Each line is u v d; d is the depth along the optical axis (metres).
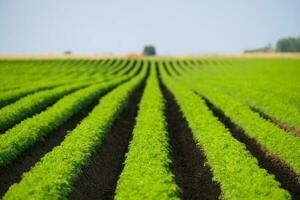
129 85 42.81
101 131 20.36
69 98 30.38
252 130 21.05
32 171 14.48
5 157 16.81
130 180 13.48
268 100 30.19
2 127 23.09
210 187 15.84
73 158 15.57
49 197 12.19
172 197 11.96
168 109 32.44
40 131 20.80
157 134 18.89
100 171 17.62
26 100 29.33
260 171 14.02
